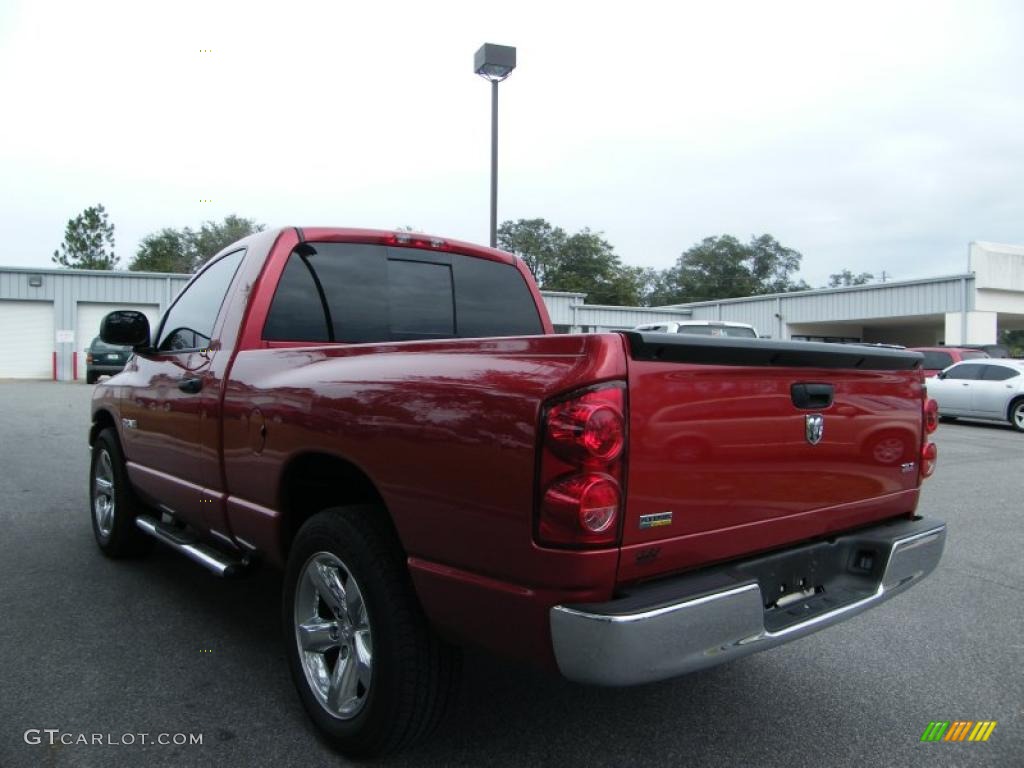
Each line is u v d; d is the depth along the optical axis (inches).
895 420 119.8
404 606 97.9
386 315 153.7
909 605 178.5
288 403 115.8
